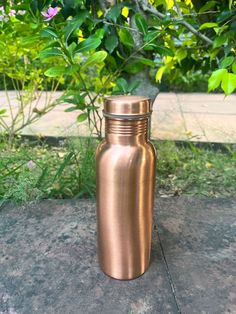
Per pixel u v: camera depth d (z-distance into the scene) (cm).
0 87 321
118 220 64
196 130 196
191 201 107
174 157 142
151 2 109
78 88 115
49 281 69
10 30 124
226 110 269
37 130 194
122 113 57
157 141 154
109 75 115
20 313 61
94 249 81
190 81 389
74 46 85
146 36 94
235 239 85
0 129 186
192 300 64
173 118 226
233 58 89
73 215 98
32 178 116
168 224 92
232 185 122
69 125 187
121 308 62
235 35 96
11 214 98
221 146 163
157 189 121
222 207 103
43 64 159
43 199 109
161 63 146
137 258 68
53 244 83
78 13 93
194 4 116
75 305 63
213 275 71
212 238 85
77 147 137
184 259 77
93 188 113
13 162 130
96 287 68
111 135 60
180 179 129
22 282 69
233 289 67
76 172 122
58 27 95
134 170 60
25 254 79
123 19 103
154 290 67
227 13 94
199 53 133
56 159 141
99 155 62
